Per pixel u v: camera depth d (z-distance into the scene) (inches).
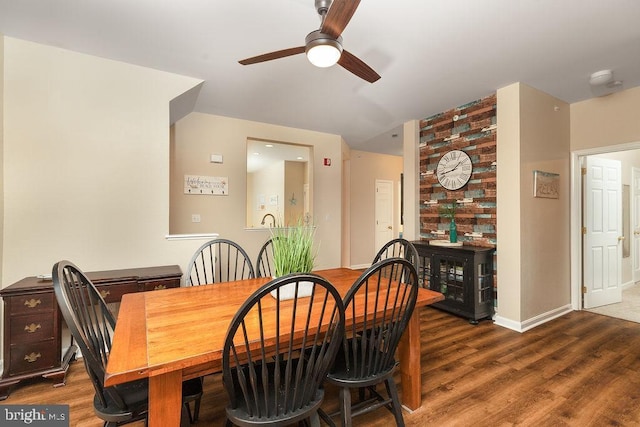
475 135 140.1
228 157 161.0
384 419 70.7
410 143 169.0
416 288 57.3
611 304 157.0
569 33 87.0
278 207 303.6
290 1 73.3
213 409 73.9
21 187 90.9
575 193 144.8
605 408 73.0
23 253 91.1
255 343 45.1
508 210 125.0
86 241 99.0
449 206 152.9
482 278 130.0
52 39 90.4
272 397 50.8
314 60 69.3
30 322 80.8
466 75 114.0
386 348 58.3
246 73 111.7
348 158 240.5
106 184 101.7
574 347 106.0
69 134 96.7
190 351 42.2
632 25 83.0
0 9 76.5
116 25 83.4
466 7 75.4
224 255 159.5
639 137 124.6
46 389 81.0
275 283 41.3
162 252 110.0
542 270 131.0
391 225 274.1
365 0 72.4
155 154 109.0
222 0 73.1
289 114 157.2
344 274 92.2
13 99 89.9
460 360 96.8
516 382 84.1
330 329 47.7
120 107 103.6
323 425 68.5
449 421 68.7
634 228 192.2
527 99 124.0
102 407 48.0
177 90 112.4
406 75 113.5
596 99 137.6
